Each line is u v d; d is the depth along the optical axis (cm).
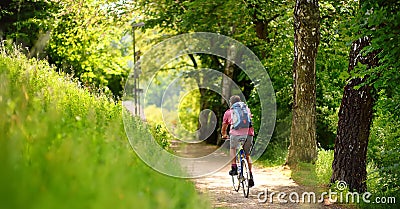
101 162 587
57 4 2912
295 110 1994
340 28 1226
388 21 1126
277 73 2709
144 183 622
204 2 2664
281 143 2569
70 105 1123
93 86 1745
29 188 413
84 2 2928
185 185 901
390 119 1360
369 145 1681
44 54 3081
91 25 3042
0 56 1311
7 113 652
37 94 974
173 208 612
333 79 2692
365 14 1166
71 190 430
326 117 2664
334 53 2645
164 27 3011
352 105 1387
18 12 2866
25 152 570
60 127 691
